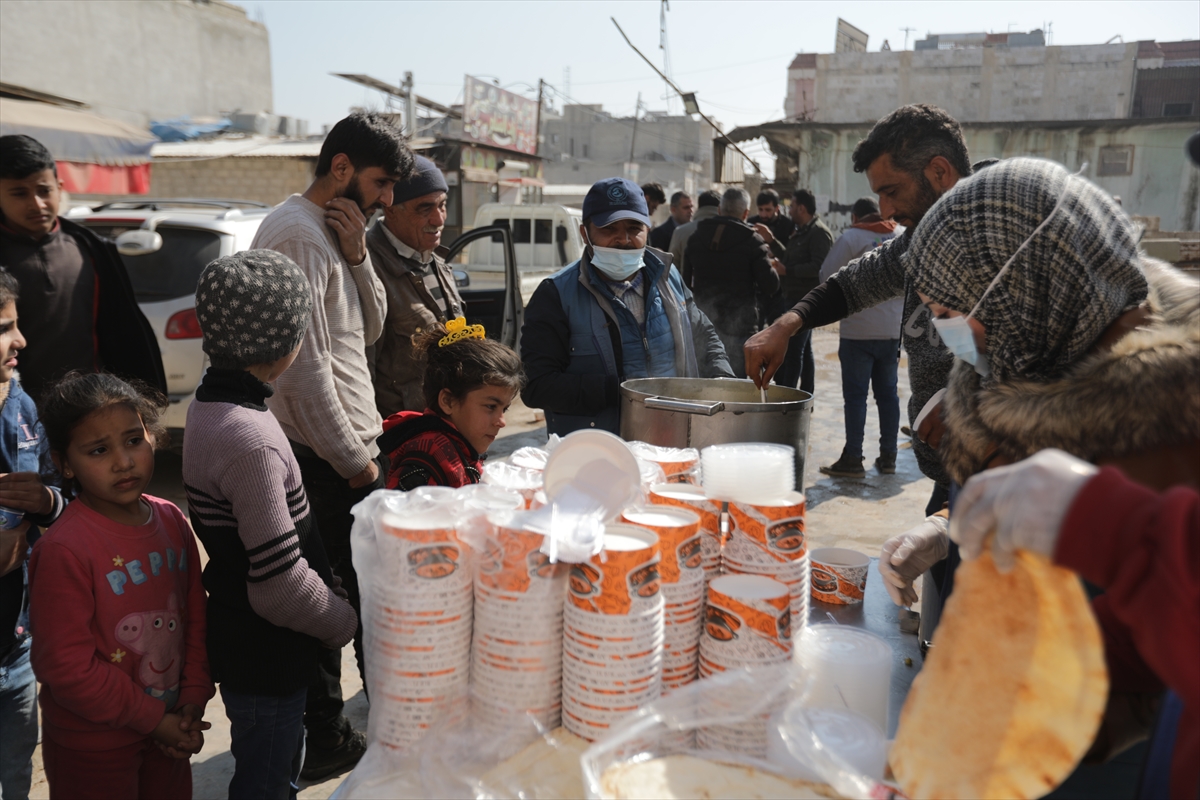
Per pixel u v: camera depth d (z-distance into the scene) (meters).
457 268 6.02
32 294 2.66
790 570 1.25
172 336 4.64
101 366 2.89
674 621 1.18
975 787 0.81
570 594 1.11
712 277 5.73
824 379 9.20
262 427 1.66
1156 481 0.86
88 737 1.66
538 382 2.70
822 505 4.93
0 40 16.11
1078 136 22.31
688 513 1.23
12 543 1.78
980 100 28.64
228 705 1.80
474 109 18.00
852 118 29.66
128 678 1.64
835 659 1.15
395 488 1.89
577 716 1.11
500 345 2.02
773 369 2.25
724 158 21.16
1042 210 0.96
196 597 1.86
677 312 2.92
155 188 15.91
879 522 4.66
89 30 17.91
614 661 1.08
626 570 1.07
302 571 1.67
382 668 1.13
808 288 7.25
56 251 2.71
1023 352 0.99
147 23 19.39
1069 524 0.67
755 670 1.10
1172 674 0.65
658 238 7.34
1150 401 0.84
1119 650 0.97
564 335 2.80
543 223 8.98
